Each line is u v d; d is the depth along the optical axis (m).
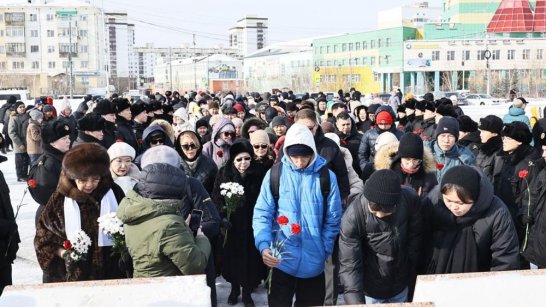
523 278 2.58
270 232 4.25
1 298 2.46
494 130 5.87
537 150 6.11
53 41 87.00
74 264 3.60
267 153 5.64
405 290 3.69
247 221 5.40
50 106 13.02
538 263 4.55
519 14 70.88
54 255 3.68
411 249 3.57
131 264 3.53
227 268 5.49
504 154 5.74
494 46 69.62
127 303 2.49
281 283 4.28
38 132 12.35
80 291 2.50
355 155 7.77
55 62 87.31
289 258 4.20
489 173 5.81
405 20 84.50
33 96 86.31
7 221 4.34
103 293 2.50
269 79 93.88
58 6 86.69
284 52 96.50
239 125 8.62
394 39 72.19
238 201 5.03
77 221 3.68
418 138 4.35
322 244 4.22
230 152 5.50
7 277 4.40
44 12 86.75
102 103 7.23
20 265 6.84
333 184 4.23
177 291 2.52
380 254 3.55
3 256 4.31
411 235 3.56
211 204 4.46
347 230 3.56
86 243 3.48
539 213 4.55
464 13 77.06
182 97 23.20
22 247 7.64
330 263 5.10
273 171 4.31
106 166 3.75
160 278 2.57
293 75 86.81
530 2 73.38
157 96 19.00
